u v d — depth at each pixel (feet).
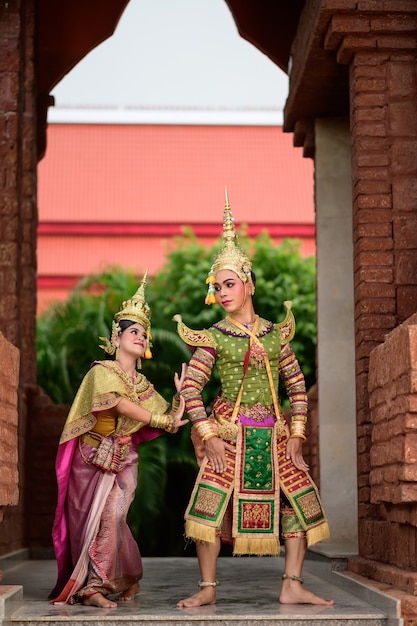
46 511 40.73
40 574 30.04
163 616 18.04
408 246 26.99
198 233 128.57
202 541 19.74
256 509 19.66
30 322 40.81
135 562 20.79
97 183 134.31
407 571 20.61
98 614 18.38
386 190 27.32
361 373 26.50
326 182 38.01
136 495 55.98
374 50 27.91
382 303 26.73
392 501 20.65
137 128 141.90
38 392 41.57
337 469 35.88
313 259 70.03
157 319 65.36
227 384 20.29
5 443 20.66
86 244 128.36
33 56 36.45
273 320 67.10
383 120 27.71
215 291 20.94
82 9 44.47
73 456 20.90
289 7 42.70
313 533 19.90
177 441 61.41
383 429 21.72
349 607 19.57
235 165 138.41
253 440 19.89
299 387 21.04
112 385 20.33
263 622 18.13
